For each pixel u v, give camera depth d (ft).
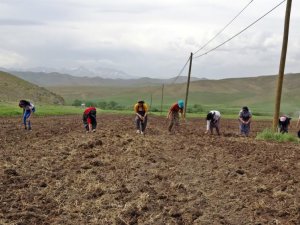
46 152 48.88
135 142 56.70
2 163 41.81
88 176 37.24
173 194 32.32
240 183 35.37
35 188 33.65
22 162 42.93
